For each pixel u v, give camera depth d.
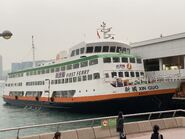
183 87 43.72
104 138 19.59
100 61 39.94
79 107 43.44
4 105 73.75
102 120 19.80
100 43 44.78
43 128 38.53
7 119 49.84
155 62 53.06
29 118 49.41
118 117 17.89
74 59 45.22
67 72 46.41
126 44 46.75
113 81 39.34
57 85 49.00
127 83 39.09
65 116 47.03
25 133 35.50
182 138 18.84
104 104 39.50
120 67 40.78
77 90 43.62
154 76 50.25
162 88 39.50
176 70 46.44
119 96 38.44
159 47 49.94
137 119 38.94
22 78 62.25
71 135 18.55
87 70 41.84
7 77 71.44
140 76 42.38
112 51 45.59
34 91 56.62
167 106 40.66
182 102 40.66
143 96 38.62
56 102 48.78
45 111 54.50
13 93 66.88
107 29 49.28
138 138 19.27
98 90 39.78
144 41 52.31
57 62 50.78
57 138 14.14
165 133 20.61
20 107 65.94
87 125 38.81
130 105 38.97
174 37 47.00
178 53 46.69
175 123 22.92
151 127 21.73
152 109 39.84
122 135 17.62
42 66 54.03
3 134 36.00
